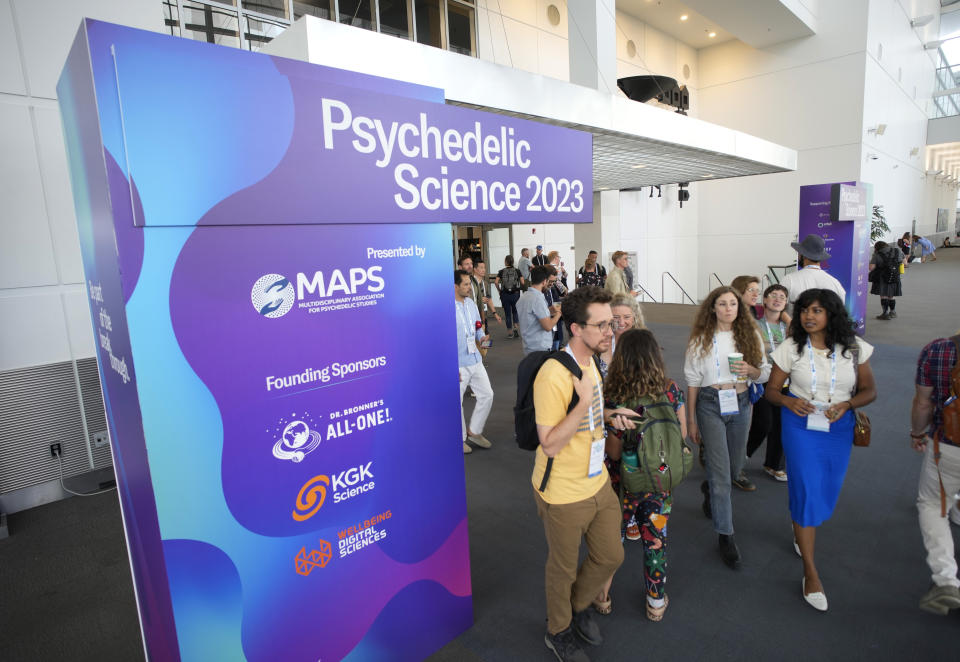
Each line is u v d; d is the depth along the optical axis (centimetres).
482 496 399
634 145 744
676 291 1920
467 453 482
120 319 157
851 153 1627
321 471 199
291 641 198
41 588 312
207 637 177
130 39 141
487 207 238
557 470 216
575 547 221
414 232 217
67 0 412
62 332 428
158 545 166
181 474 165
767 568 299
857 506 361
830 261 809
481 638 254
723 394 300
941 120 2758
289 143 174
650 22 1620
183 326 160
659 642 246
